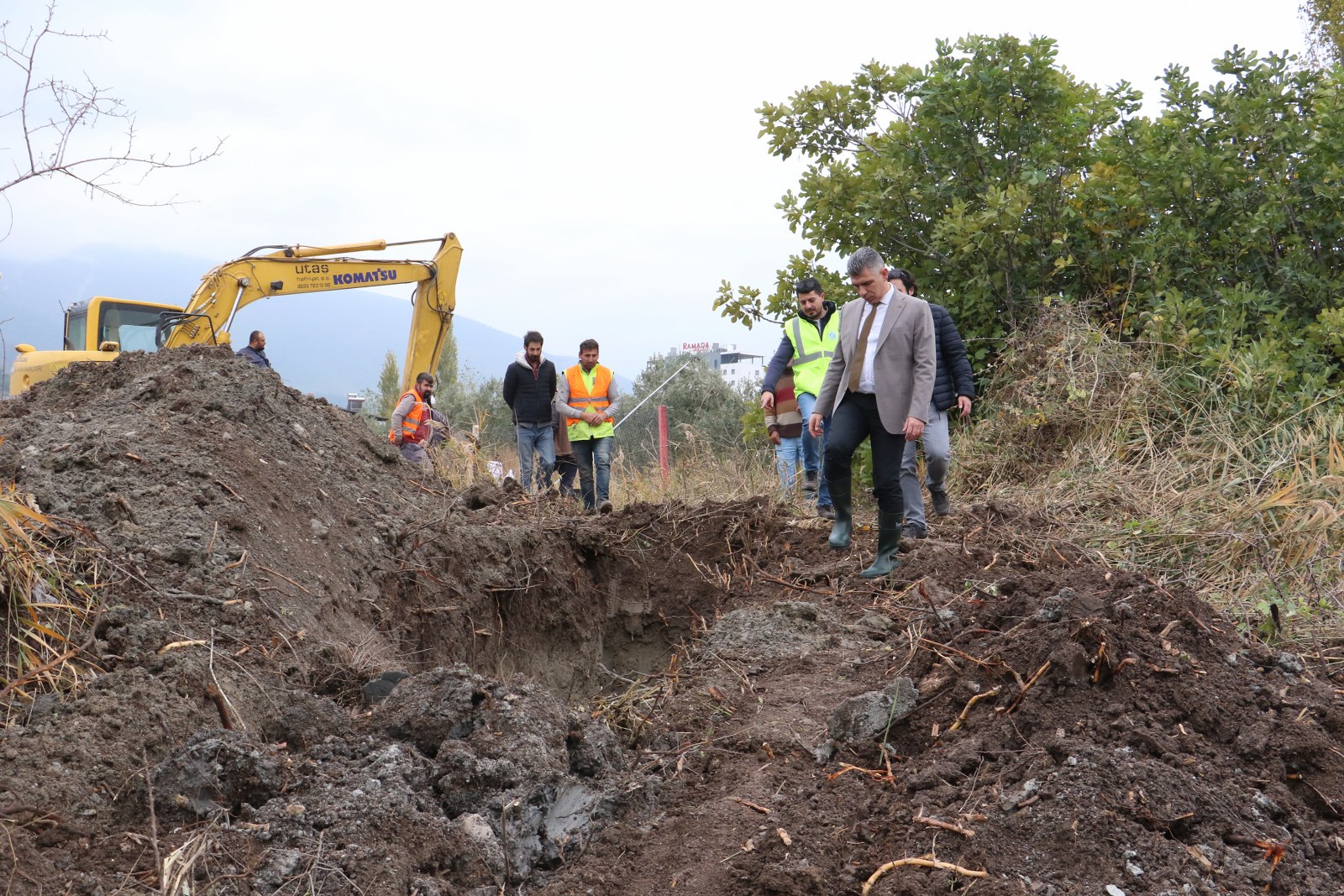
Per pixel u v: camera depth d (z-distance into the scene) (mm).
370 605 4949
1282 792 3160
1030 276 9766
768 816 3195
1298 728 3363
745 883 2881
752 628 4992
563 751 3373
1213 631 3910
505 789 3105
